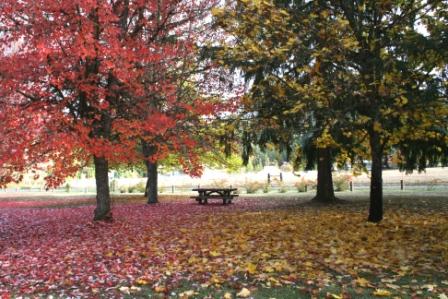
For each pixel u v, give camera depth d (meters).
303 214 14.20
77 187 44.44
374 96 9.08
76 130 10.77
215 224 12.62
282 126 10.92
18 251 9.56
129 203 23.17
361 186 30.06
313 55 8.83
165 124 11.32
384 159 17.06
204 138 14.05
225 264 7.14
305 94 9.29
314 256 7.46
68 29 10.48
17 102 11.48
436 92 8.37
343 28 8.96
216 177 49.09
